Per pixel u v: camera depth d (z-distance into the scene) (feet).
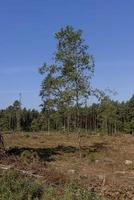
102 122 266.57
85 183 54.54
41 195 45.32
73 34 101.30
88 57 101.81
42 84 104.58
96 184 55.42
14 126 332.80
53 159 95.81
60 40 102.37
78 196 41.63
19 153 94.58
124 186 56.95
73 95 101.81
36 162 78.38
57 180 57.98
